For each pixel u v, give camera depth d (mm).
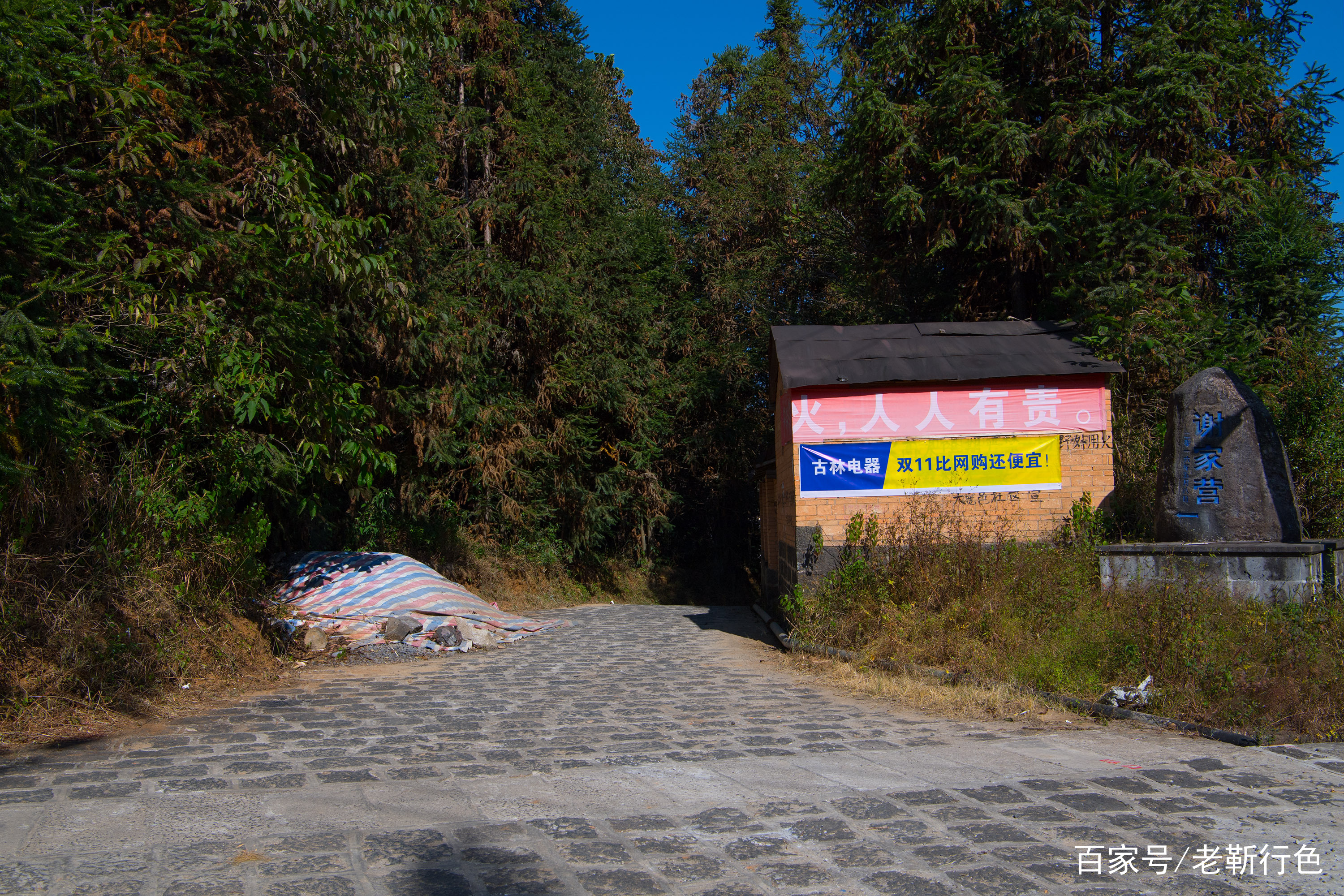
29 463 6711
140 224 8766
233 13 8898
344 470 10383
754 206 25609
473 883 3318
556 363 19375
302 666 9461
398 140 14133
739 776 4844
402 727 6277
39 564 7016
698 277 27688
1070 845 3805
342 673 9172
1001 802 4395
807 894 3279
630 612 17141
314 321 9734
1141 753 5387
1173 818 4168
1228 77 12875
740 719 6570
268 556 12797
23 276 6574
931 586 9102
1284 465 8703
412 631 10906
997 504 10312
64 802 4301
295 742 5742
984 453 10344
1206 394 8734
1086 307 12508
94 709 6520
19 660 6500
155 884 3279
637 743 5703
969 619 8438
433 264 17000
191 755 5355
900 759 5242
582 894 3240
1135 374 12055
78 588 7219
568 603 20156
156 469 8594
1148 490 10734
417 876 3385
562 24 23062
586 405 20234
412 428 16219
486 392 17984
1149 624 7219
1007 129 13578
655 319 24891
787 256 24578
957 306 16281
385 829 3918
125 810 4164
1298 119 13812
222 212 9672
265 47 9852
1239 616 7180
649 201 26547
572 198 20750
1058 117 13648
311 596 11492
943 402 10398
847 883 3381
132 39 8391
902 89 16125
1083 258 13477
